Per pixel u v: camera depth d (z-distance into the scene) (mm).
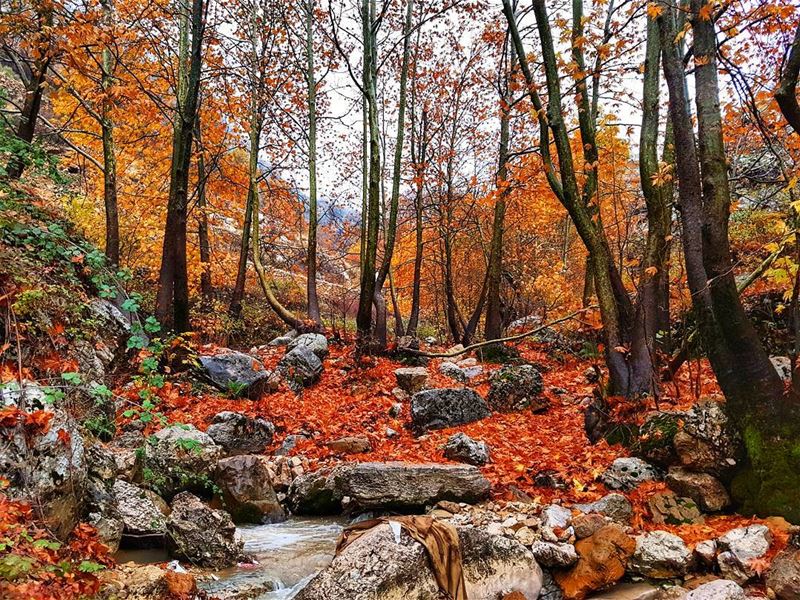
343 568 3648
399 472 5535
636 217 10586
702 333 5348
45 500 3482
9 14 7062
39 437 3621
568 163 7406
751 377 4902
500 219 14031
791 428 4633
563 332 13750
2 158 5887
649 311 7297
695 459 5105
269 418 8328
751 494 4691
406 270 22562
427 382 10508
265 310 18484
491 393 9172
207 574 4344
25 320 4461
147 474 5188
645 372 6930
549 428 7945
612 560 4160
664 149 8453
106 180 11039
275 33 14711
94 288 6352
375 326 13344
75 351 5090
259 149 15906
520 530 4703
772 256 5730
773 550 4000
